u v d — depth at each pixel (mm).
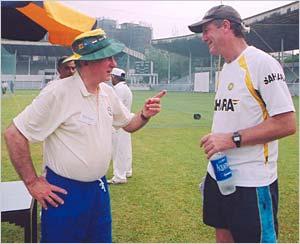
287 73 38750
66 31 3822
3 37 4203
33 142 2383
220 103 2438
